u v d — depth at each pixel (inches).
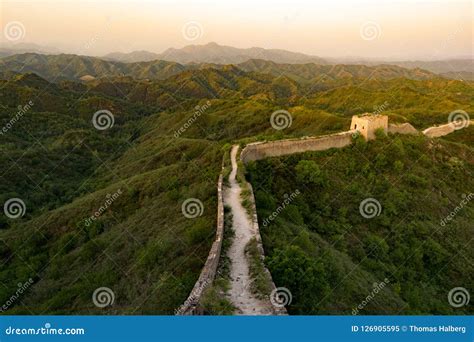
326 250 845.8
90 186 2476.6
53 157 3238.2
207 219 860.0
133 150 3265.3
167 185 1409.9
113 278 855.1
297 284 599.5
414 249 1090.1
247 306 510.0
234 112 4072.3
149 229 1039.0
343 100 5132.9
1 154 2901.1
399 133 1688.0
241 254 666.2
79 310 766.5
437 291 991.6
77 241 1311.5
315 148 1425.9
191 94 7824.8
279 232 818.2
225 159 1298.0
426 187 1397.6
